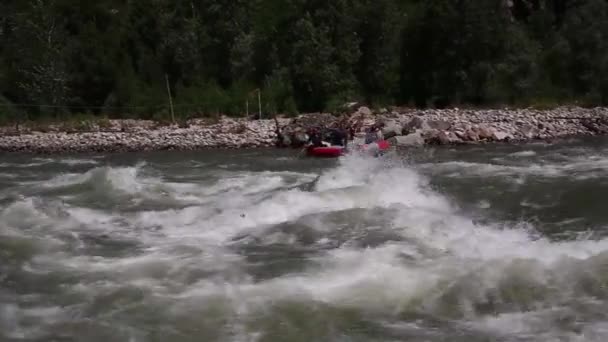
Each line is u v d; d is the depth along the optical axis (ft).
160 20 131.75
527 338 22.72
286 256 31.78
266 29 123.24
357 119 88.53
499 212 40.24
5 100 114.11
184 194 47.19
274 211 39.68
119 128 96.84
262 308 25.73
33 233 37.29
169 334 23.95
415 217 37.01
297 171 58.95
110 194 47.32
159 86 124.06
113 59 127.03
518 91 107.55
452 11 110.42
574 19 116.16
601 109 95.76
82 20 134.41
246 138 81.92
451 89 109.50
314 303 25.98
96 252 33.63
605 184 47.39
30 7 129.39
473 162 60.29
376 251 31.42
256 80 118.21
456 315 24.58
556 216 39.04
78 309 26.32
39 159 74.59
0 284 29.17
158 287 28.32
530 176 51.37
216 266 30.81
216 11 127.65
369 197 42.19
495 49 111.45
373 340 23.02
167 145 80.84
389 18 115.75
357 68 115.44
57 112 114.21
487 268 28.22
